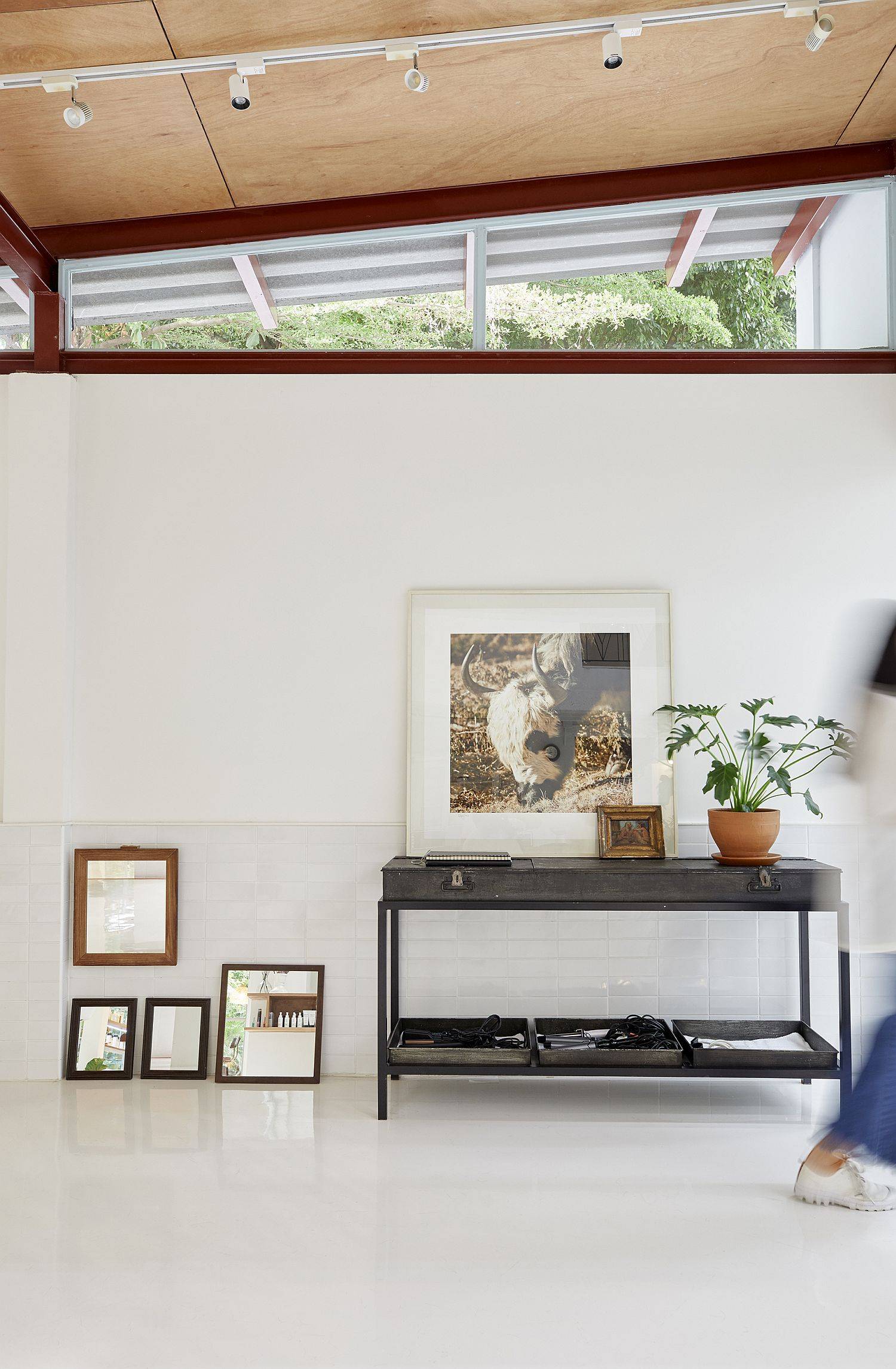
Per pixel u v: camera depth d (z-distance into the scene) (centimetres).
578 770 457
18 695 458
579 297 477
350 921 456
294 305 480
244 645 466
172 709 464
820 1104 411
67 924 458
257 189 463
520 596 462
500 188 478
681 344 476
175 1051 450
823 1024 452
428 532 468
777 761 458
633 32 365
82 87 384
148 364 474
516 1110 404
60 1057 449
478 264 478
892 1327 246
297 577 468
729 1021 432
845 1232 297
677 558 467
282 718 464
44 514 463
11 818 454
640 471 469
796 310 477
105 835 460
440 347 477
